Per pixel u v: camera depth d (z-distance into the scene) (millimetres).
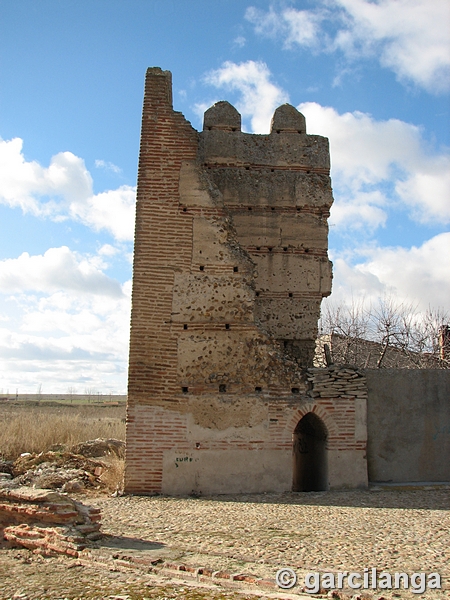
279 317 19625
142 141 17203
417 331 32344
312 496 15188
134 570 8727
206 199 17125
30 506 10758
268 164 20453
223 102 20828
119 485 16328
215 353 16438
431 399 17250
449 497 14938
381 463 16844
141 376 16078
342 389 16719
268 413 16266
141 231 16750
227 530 11023
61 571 8906
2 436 26500
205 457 15875
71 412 54062
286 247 19984
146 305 16422
